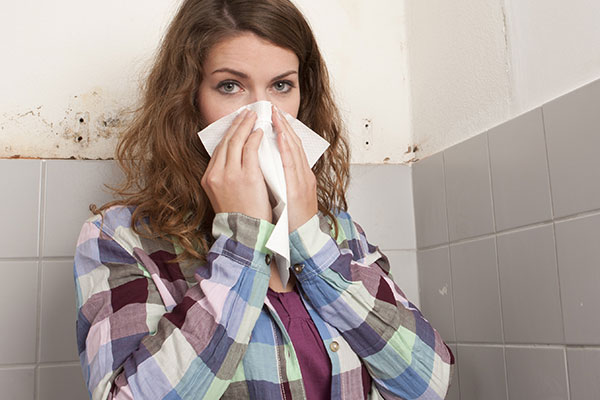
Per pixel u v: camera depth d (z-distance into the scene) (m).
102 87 1.42
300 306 0.93
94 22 1.44
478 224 1.26
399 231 1.52
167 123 1.03
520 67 1.16
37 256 1.32
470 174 1.29
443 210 1.40
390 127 1.57
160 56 1.15
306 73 1.15
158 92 1.13
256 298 0.85
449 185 1.38
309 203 0.92
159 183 1.02
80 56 1.42
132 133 1.20
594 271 0.95
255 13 0.97
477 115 1.30
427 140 1.50
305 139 0.98
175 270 0.95
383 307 0.93
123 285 0.91
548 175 1.05
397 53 1.61
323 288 0.90
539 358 1.07
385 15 1.62
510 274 1.15
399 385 0.93
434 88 1.48
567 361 1.00
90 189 1.36
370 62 1.59
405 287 1.50
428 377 0.93
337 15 1.59
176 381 0.78
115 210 1.01
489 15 1.26
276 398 0.85
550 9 1.08
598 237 0.94
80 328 0.90
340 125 1.24
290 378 0.87
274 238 0.85
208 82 0.99
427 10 1.52
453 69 1.39
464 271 1.31
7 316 1.29
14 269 1.30
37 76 1.40
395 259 1.50
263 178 0.91
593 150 0.95
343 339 0.92
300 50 1.02
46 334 1.30
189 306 0.83
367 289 0.94
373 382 0.96
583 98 0.97
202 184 0.92
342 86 1.56
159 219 0.99
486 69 1.27
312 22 1.57
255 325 0.89
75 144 1.39
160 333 0.82
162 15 1.47
